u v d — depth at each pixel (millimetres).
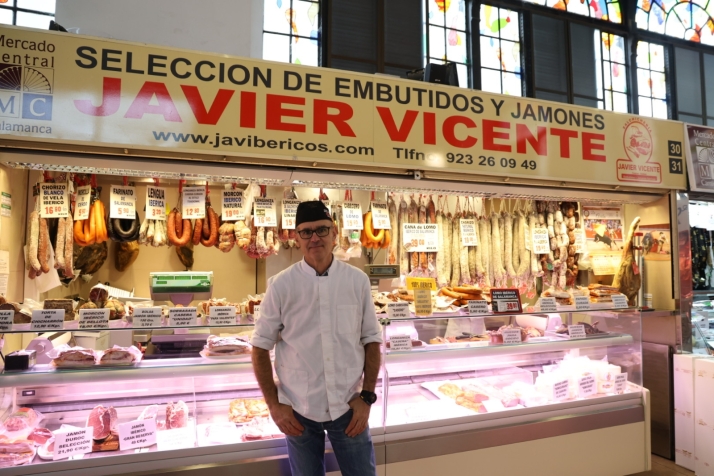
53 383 2217
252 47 5102
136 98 2574
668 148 3979
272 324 2180
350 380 2180
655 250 4145
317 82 2928
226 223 3471
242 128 2752
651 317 4109
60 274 3520
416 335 2947
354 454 2148
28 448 2135
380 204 3750
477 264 4074
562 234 4301
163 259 4402
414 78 3947
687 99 7293
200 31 4605
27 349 2328
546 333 3305
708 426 3529
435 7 6160
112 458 2184
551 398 3084
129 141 2549
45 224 2877
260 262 4668
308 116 2893
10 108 2385
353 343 2207
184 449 2281
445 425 2746
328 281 2197
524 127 3463
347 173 3139
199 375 2451
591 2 6945
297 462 2146
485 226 4145
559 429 3004
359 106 3016
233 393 2668
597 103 6836
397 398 2979
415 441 2645
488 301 3244
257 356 2156
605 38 7000
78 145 2510
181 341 2609
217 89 2719
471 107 3314
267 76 2822
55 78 2457
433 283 3135
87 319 2363
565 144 3584
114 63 2549
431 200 4008
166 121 2619
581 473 3068
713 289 4266
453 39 6223
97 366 2340
